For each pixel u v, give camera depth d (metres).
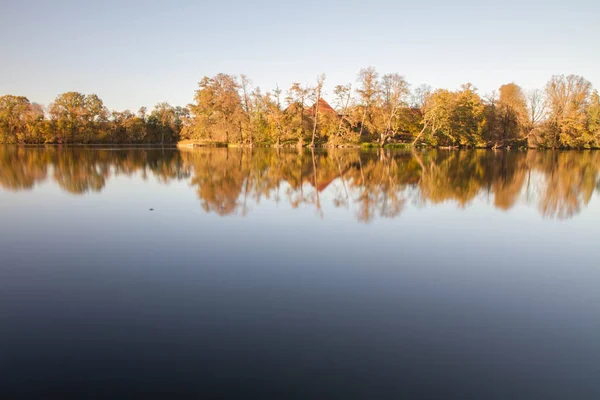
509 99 67.88
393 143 73.12
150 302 6.00
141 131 94.00
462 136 67.31
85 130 81.06
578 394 3.96
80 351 4.59
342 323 5.37
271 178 23.53
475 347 4.83
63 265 7.74
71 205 14.23
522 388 4.04
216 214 12.83
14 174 24.12
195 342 4.80
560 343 4.99
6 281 6.88
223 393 3.84
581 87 67.00
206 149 64.44
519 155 52.72
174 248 8.91
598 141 67.00
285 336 4.98
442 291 6.67
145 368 4.25
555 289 6.89
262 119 76.44
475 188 20.03
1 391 3.86
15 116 75.25
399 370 4.29
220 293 6.37
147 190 17.97
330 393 3.86
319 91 69.56
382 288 6.72
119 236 9.97
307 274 7.31
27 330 5.10
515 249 9.40
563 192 19.11
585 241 10.20
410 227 11.44
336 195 17.20
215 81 76.31
